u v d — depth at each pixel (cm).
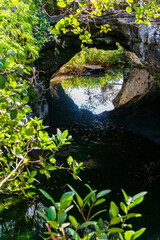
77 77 1295
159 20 756
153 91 870
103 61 1450
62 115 765
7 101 119
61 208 60
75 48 784
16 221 304
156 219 306
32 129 136
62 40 685
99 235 70
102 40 770
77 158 486
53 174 423
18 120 136
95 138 591
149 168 439
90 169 443
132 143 554
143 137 584
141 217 313
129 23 697
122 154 502
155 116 683
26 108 127
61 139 161
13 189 164
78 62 1412
